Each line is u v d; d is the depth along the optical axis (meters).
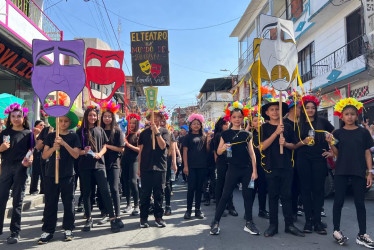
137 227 5.02
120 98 27.28
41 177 7.39
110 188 5.05
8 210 5.69
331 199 6.99
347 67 11.75
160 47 5.79
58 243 4.24
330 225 4.98
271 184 4.49
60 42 4.43
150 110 5.14
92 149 4.73
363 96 12.21
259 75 4.59
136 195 5.96
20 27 9.08
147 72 5.74
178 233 4.64
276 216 4.50
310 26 14.73
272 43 4.69
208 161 6.07
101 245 4.13
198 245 4.07
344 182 4.18
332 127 4.93
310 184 4.59
